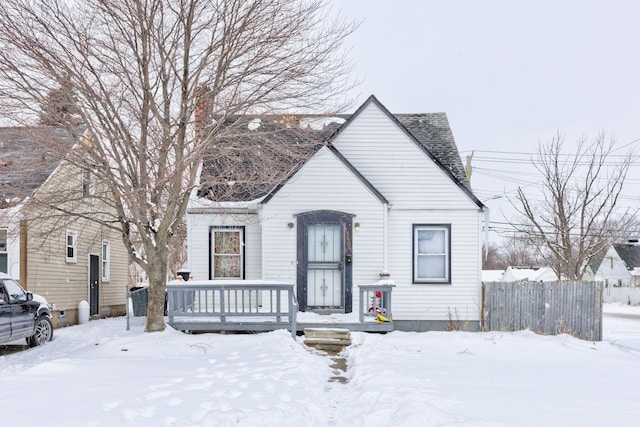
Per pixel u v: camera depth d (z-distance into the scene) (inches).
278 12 429.7
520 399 241.9
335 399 268.5
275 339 435.2
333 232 557.9
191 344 418.9
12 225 530.9
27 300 470.3
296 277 549.6
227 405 231.1
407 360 370.3
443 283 577.6
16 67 393.7
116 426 196.4
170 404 231.3
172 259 1095.0
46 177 477.7
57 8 403.5
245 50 429.4
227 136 431.5
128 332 537.0
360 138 590.9
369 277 552.7
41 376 300.2
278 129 466.9
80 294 724.0
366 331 497.7
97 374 306.5
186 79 435.2
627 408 225.1
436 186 586.2
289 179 553.3
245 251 585.9
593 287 571.8
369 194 558.3
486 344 452.4
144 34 412.5
